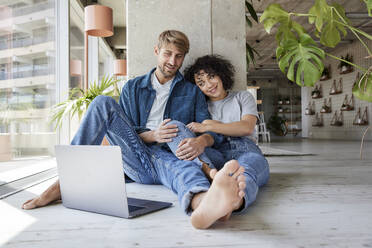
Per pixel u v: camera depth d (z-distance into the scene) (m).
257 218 1.08
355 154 3.86
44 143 3.13
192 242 0.85
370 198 1.38
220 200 0.88
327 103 10.28
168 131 1.34
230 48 2.26
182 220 1.06
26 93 2.67
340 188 1.61
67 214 1.15
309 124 11.77
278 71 12.43
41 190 1.70
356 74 8.45
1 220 1.07
